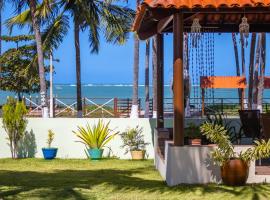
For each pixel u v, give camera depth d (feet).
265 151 29.63
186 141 33.12
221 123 36.73
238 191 28.48
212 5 29.89
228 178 29.68
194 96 64.69
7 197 28.50
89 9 78.95
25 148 51.13
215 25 41.22
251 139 42.22
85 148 50.90
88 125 50.98
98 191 30.48
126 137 50.21
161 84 43.01
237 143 37.65
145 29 41.93
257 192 28.04
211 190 28.86
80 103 80.69
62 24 81.87
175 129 31.19
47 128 51.03
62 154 50.88
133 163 46.37
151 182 34.04
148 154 50.31
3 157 50.93
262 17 38.01
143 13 34.06
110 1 79.36
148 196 28.45
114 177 36.91
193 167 30.86
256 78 91.71
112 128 50.83
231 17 38.27
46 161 47.96
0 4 43.04
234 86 76.74
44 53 84.64
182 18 31.01
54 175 38.17
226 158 29.84
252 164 30.71
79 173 39.34
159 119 43.16
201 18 38.55
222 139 29.86
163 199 27.43
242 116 38.17
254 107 88.84
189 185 30.50
